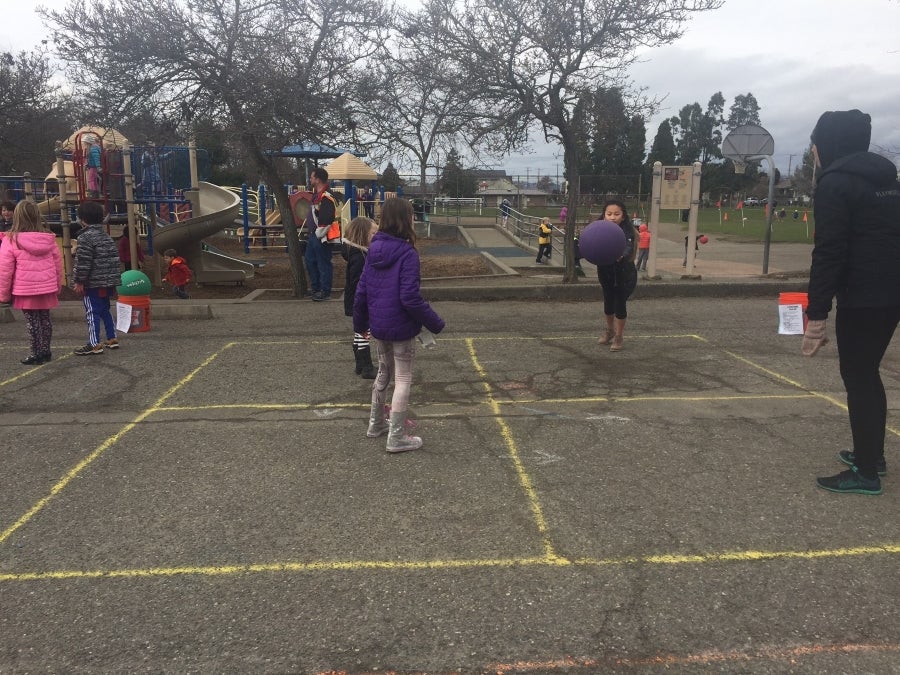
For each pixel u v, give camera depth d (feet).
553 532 11.22
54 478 13.48
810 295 12.23
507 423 16.63
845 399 18.42
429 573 10.05
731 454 14.52
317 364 22.59
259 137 32.86
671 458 14.32
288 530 11.35
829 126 12.27
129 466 14.07
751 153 47.19
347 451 14.87
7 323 29.96
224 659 8.23
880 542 10.84
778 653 8.28
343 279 45.47
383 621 8.94
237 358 23.40
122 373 21.44
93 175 38.91
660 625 8.82
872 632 8.65
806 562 10.28
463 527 11.41
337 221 34.81
